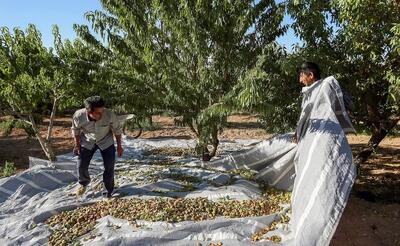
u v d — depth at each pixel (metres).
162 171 7.38
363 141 13.87
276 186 6.69
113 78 8.00
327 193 4.50
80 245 4.57
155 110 8.30
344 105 5.41
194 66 7.88
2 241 4.79
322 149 4.89
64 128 17.88
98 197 6.22
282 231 4.78
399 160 10.70
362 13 6.04
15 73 8.11
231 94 6.62
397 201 7.31
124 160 9.43
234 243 4.50
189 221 5.04
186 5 7.10
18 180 6.83
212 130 7.82
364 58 6.80
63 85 8.30
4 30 8.01
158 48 7.88
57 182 7.14
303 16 6.75
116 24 7.94
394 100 6.18
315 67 5.60
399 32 5.46
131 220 5.07
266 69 6.78
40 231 4.98
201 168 7.52
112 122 5.95
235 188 6.30
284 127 7.64
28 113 8.83
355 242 5.16
